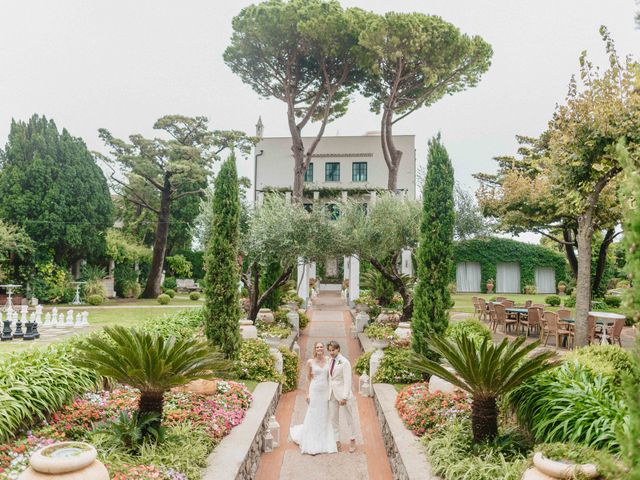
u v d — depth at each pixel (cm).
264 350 898
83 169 2502
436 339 485
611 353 625
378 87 1988
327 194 2702
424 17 1675
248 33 1797
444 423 516
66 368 539
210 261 828
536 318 1295
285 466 572
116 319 1753
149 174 2686
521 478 332
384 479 536
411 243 1288
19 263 2330
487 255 3325
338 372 626
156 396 468
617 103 786
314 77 2005
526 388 470
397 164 1970
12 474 357
